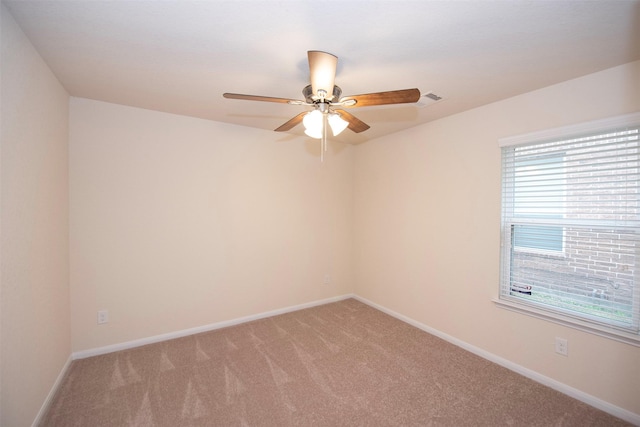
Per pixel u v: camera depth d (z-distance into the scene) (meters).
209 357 2.57
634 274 1.82
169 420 1.82
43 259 1.86
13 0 1.29
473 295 2.69
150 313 2.82
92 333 2.56
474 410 1.92
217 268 3.18
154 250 2.83
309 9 1.35
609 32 1.52
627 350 1.82
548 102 2.18
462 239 2.78
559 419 1.84
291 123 2.19
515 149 2.40
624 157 1.86
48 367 1.94
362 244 4.10
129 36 1.58
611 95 1.89
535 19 1.42
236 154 3.27
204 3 1.30
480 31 1.52
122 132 2.65
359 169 4.15
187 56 1.79
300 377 2.28
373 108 2.68
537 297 2.29
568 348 2.07
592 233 2.00
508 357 2.42
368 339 2.94
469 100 2.47
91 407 1.92
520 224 2.37
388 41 1.62
